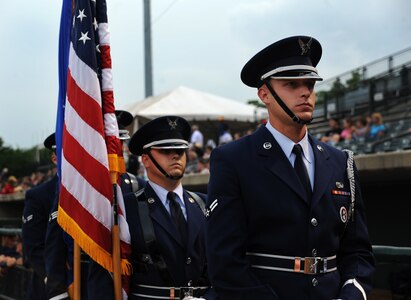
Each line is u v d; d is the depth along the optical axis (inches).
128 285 169.3
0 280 319.0
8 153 1775.3
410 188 320.5
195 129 739.4
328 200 118.8
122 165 183.0
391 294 171.8
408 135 471.2
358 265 121.0
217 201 118.8
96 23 185.8
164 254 166.6
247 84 127.8
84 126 177.0
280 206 115.6
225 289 113.4
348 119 626.8
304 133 122.1
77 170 175.3
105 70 184.9
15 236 298.8
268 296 111.0
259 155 120.0
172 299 165.0
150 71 806.5
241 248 115.7
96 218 171.3
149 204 172.6
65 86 194.5
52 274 192.9
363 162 305.3
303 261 114.9
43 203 214.7
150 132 174.9
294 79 116.9
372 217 344.5
